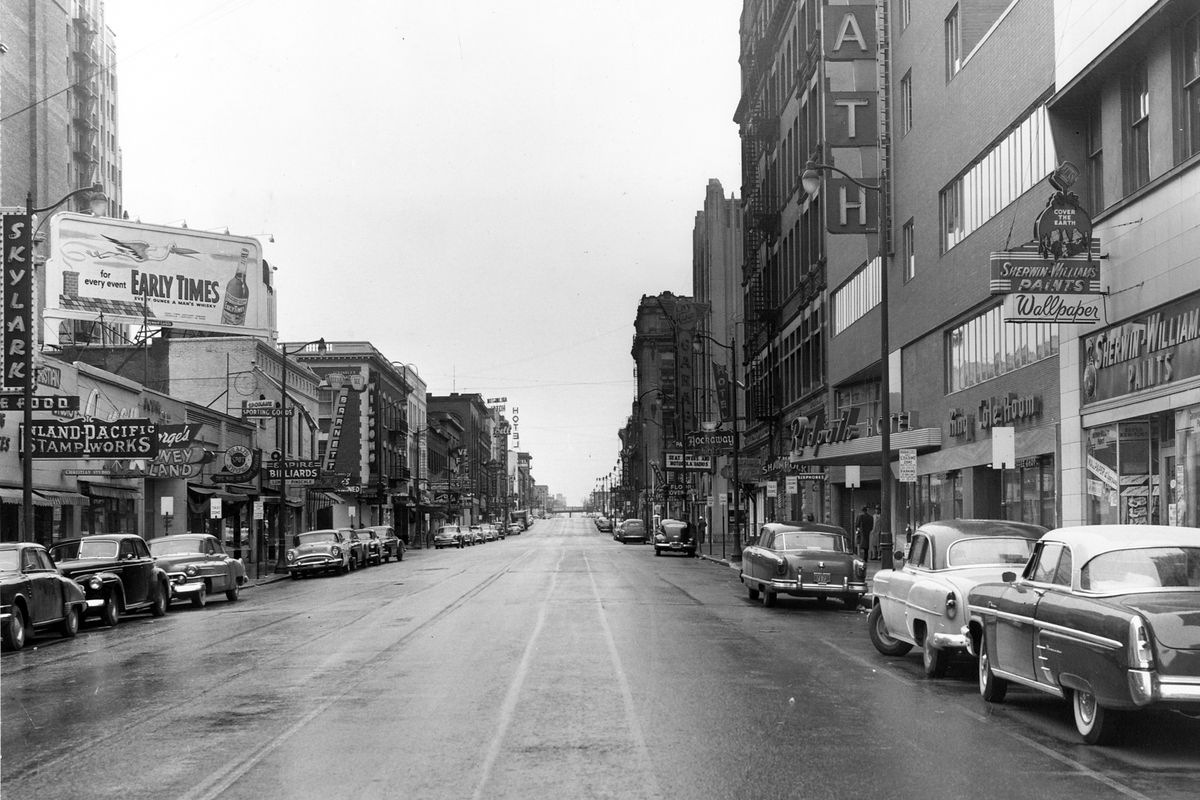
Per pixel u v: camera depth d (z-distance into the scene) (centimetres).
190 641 1966
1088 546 1007
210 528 5138
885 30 3931
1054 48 2502
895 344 3922
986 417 3031
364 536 5500
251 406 4988
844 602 2508
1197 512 1953
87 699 1286
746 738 987
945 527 1461
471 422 16588
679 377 11056
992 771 856
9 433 3186
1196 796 778
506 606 2531
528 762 891
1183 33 2008
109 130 10081
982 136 3012
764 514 6862
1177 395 2002
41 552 2117
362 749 954
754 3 6900
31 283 2883
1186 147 1995
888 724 1057
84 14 9244
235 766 896
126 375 5831
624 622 2125
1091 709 963
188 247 5912
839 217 3953
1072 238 2206
